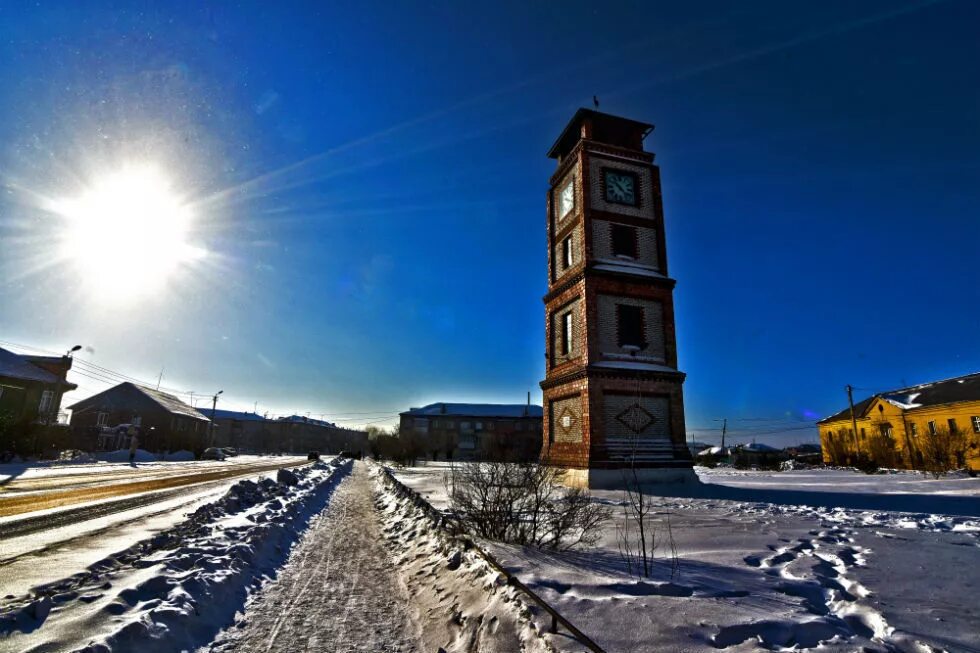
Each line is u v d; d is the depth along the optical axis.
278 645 3.99
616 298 19.38
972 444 34.44
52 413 36.75
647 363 18.94
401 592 5.57
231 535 7.29
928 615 3.93
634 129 22.80
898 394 47.81
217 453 50.47
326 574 6.30
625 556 6.18
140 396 59.47
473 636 3.90
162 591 4.53
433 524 8.07
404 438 48.38
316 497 15.28
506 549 6.39
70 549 6.52
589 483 16.69
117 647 3.30
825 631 3.61
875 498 13.43
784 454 62.41
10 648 3.28
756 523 9.03
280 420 111.81
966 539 7.34
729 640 3.40
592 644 3.03
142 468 28.08
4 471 20.75
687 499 13.31
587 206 20.20
